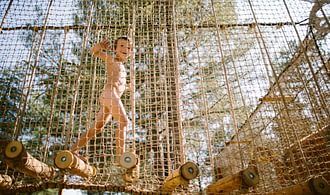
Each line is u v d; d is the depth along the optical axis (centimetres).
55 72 493
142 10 474
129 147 387
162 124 407
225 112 423
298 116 395
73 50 504
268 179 353
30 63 391
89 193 697
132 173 277
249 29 455
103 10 477
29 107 439
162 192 296
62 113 470
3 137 322
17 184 301
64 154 260
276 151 382
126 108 463
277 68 420
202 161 369
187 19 482
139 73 463
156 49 473
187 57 454
